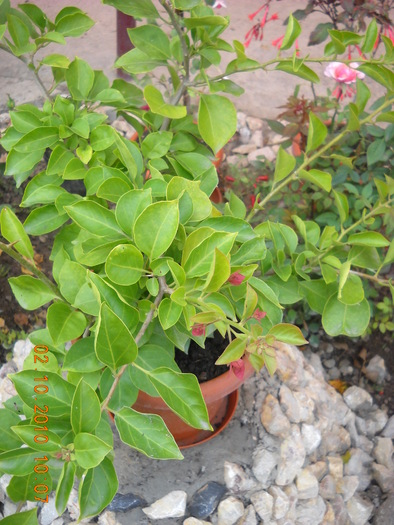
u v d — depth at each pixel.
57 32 0.51
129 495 0.54
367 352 0.75
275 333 0.35
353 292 0.46
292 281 0.48
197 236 0.37
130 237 0.38
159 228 0.36
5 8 0.51
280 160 0.48
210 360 0.53
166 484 0.55
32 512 0.32
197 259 0.36
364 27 0.70
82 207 0.39
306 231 0.50
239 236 0.41
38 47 0.53
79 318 0.41
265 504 0.55
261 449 0.57
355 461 0.65
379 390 0.74
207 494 0.54
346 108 0.79
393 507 0.61
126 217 0.38
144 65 0.50
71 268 0.40
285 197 0.75
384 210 0.50
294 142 0.79
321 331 0.77
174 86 0.53
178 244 0.41
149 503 0.54
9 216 0.39
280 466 0.57
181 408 0.35
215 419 0.59
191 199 0.39
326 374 0.74
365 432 0.69
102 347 0.32
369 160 0.72
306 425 0.60
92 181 0.43
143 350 0.40
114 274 0.36
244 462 0.57
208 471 0.56
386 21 0.68
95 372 0.40
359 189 0.75
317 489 0.58
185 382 0.35
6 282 0.75
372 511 0.63
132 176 0.43
